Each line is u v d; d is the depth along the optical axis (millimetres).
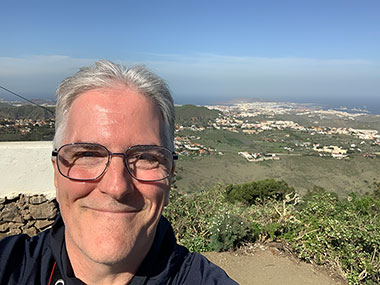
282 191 3113
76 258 335
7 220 1055
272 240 1498
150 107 325
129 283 335
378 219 1623
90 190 308
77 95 322
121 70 329
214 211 1659
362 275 1243
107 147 304
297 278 1198
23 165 1055
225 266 1263
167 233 363
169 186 344
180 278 346
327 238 1349
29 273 333
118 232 309
